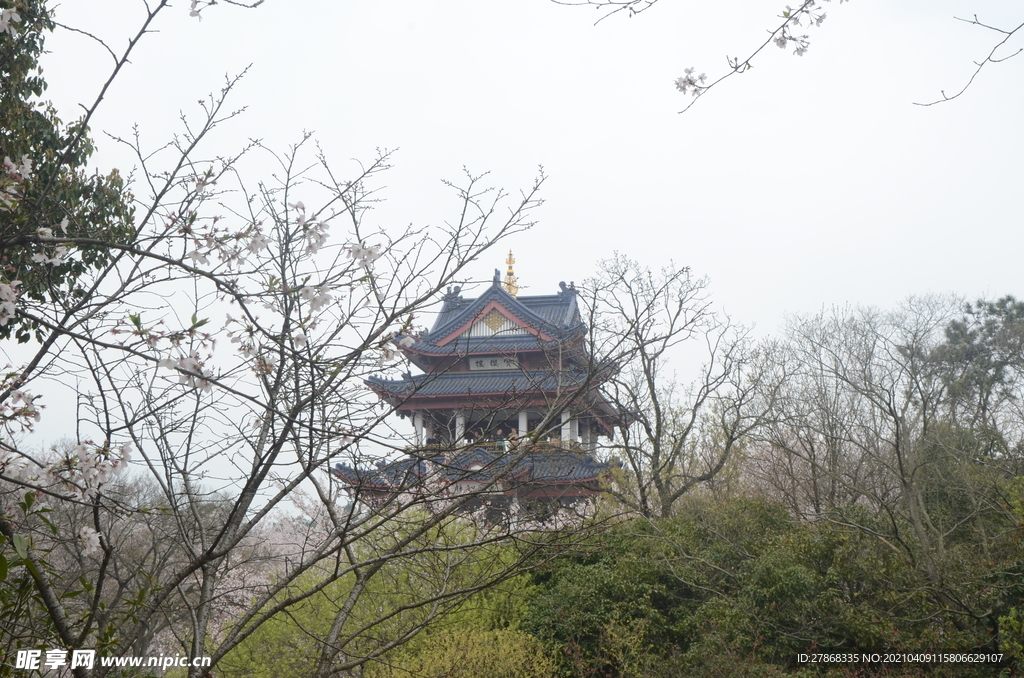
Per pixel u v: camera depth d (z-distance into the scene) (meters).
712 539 19.11
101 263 8.38
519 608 18.47
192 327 4.42
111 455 4.84
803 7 5.41
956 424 23.34
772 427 22.58
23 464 4.94
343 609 6.86
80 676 5.03
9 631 5.34
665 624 17.44
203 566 6.07
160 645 12.96
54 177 5.32
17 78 9.99
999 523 18.62
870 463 22.64
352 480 6.38
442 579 8.48
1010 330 35.91
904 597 15.59
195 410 5.59
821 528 17.98
